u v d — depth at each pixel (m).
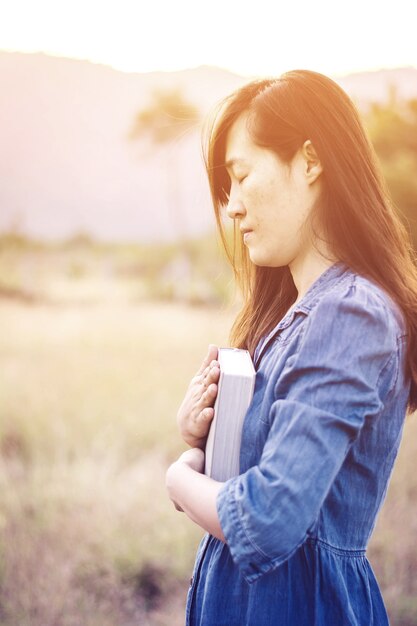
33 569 3.08
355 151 1.03
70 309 18.97
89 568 3.12
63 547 3.26
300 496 0.85
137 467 4.57
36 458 4.59
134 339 12.30
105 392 6.93
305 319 1.00
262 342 1.16
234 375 1.02
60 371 8.53
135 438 5.24
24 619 2.81
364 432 0.97
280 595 0.99
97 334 13.06
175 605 3.03
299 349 0.94
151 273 29.53
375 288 0.97
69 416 5.77
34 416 5.60
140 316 16.58
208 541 1.12
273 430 0.90
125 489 3.97
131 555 3.23
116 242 39.16
